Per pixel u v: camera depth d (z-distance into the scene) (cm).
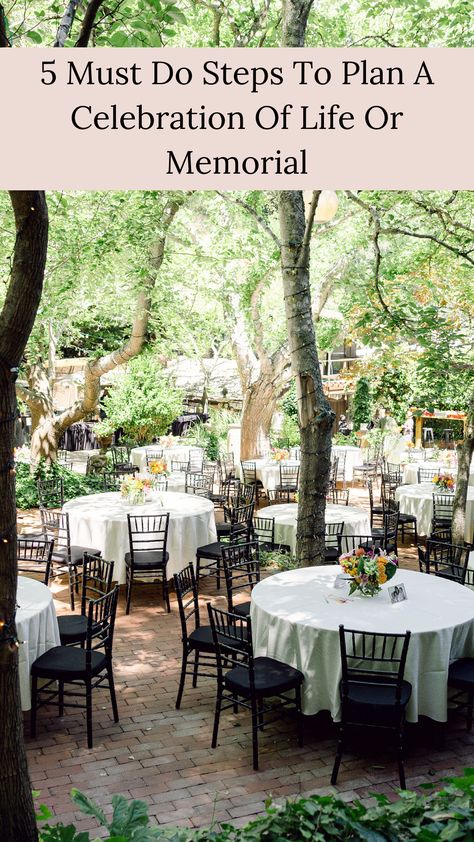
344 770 481
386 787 458
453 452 1464
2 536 255
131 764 491
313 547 711
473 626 534
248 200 1278
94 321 1828
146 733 538
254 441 1700
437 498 1124
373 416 2136
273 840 259
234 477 1501
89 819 423
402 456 1831
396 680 464
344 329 1617
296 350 699
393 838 255
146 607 844
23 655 528
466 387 1694
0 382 253
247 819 422
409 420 2178
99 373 1494
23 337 253
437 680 500
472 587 704
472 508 1098
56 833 259
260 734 536
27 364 1559
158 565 821
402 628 502
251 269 1434
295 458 1583
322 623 512
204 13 1090
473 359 1131
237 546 742
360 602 562
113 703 558
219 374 2642
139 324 1369
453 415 1909
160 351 1717
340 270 1448
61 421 1569
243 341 1675
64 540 911
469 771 263
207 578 957
